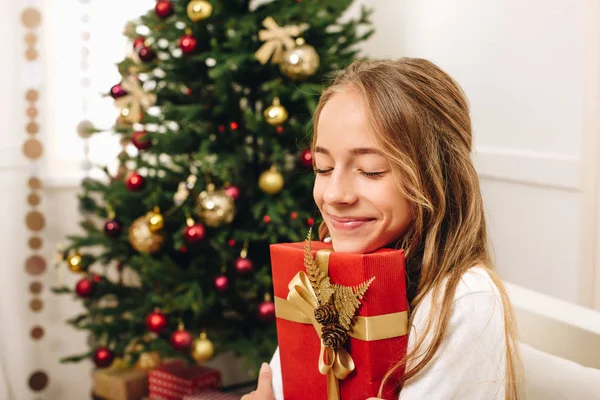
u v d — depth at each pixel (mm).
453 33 2480
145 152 2084
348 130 784
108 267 2568
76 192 2529
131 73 2062
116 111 2611
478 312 756
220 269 2090
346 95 804
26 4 2336
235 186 1949
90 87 2566
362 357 755
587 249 2002
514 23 2199
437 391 733
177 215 2047
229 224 2059
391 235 813
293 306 830
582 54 1937
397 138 783
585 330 1062
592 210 1995
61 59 2506
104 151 2613
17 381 2346
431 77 852
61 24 2492
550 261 2121
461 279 790
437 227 818
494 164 2318
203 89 2100
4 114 2295
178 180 2092
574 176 1987
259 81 2094
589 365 1059
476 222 850
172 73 2064
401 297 758
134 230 1965
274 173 1907
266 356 2027
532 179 2150
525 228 2227
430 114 824
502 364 766
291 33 1852
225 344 2070
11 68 2299
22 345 2357
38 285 2406
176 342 1911
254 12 2047
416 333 776
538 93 2123
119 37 2592
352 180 799
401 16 2732
